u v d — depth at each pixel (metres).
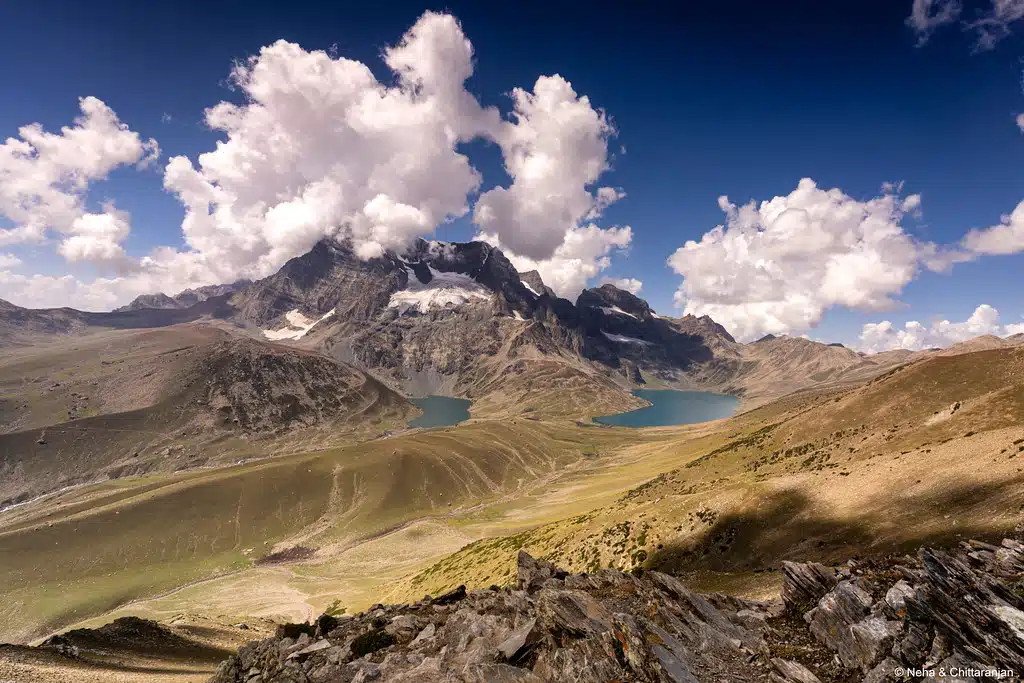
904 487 57.50
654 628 21.50
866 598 20.80
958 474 53.97
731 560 59.28
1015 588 17.38
